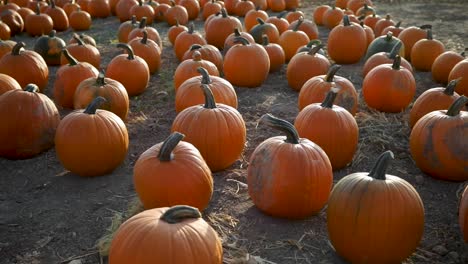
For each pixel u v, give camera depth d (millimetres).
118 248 1251
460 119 1899
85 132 1850
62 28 4680
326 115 1919
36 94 2080
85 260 1492
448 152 1882
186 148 1645
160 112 2605
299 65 2857
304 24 3887
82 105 2254
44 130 2059
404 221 1382
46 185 1888
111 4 5461
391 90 2475
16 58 2662
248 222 1662
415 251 1549
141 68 2766
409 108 2637
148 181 1577
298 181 1596
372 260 1425
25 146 2033
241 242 1561
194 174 1591
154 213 1310
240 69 2875
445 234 1637
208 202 1677
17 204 1772
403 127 2387
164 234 1233
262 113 2594
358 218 1390
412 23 5051
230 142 1916
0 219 1684
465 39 4273
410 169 2045
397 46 2883
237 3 5402
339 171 2014
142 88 2809
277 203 1631
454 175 1917
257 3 5742
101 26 4922
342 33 3432
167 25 4891
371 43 3451
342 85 2316
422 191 1894
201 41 3453
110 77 2750
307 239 1583
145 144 2236
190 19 5312
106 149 1873
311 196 1618
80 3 5293
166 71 3318
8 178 1941
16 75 2633
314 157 1623
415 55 3354
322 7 5000
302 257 1504
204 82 2254
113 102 2258
